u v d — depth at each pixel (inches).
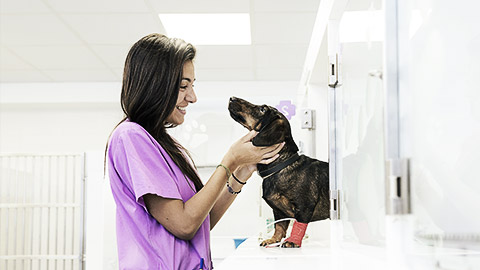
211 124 77.7
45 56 150.8
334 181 41.0
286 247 48.3
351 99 35.1
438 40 25.0
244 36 137.8
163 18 124.9
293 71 168.4
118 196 38.6
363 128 30.9
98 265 129.1
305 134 69.1
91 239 130.5
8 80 174.4
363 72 30.8
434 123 24.6
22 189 160.1
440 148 24.4
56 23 126.6
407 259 23.8
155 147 38.9
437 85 24.7
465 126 24.6
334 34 42.8
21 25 127.4
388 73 24.8
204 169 78.2
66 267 145.7
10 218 151.3
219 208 47.5
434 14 25.1
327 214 48.3
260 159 45.4
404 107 24.6
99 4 115.7
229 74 171.6
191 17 125.2
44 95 176.4
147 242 37.3
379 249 26.8
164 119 41.0
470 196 24.4
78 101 176.4
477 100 24.4
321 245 53.8
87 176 134.1
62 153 137.9
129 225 37.9
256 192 89.6
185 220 36.9
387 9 25.1
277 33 134.0
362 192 31.4
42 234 169.2
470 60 24.9
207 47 144.9
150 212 37.7
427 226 24.2
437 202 24.2
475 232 23.8
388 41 24.9
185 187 40.9
